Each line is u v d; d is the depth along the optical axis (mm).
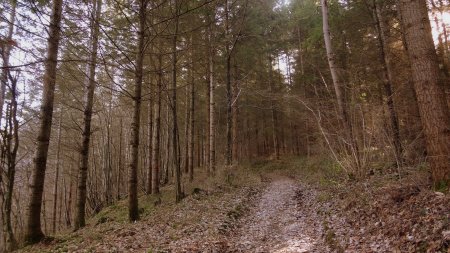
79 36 9188
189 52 14656
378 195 7766
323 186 13289
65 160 25422
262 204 13062
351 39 17734
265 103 32375
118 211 16516
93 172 28656
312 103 15852
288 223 9281
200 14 14328
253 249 7133
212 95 19891
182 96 26031
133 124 10312
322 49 21516
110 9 10453
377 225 6199
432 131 6125
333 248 6160
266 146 41719
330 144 13633
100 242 8000
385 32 15492
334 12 16812
